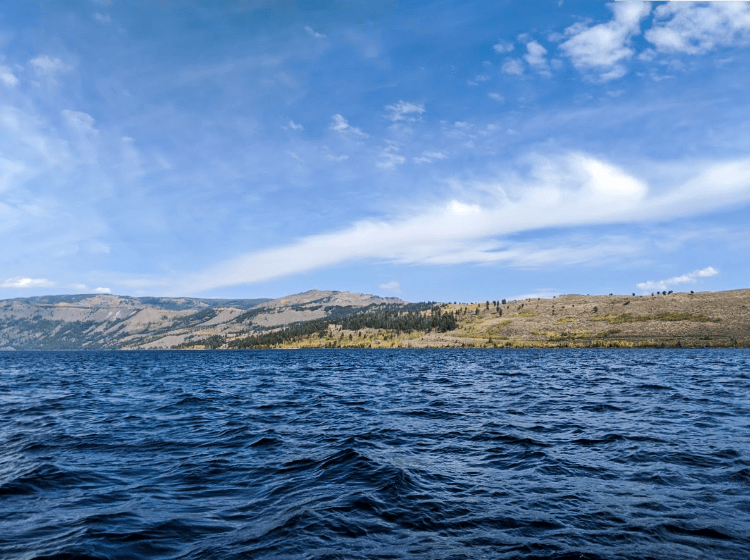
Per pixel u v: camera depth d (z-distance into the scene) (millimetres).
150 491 12727
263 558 8469
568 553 8562
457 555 8516
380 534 9555
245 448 17969
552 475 13805
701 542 8953
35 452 17469
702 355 123438
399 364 95500
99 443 19031
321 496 12016
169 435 20766
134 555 8648
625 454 16094
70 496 12297
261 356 183250
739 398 31734
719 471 13695
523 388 41906
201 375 69562
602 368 72250
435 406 30000
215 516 10742
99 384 52875
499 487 12688
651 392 36281
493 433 20406
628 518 10250
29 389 46281
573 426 21797
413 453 16828
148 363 126125
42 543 9188
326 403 32250
